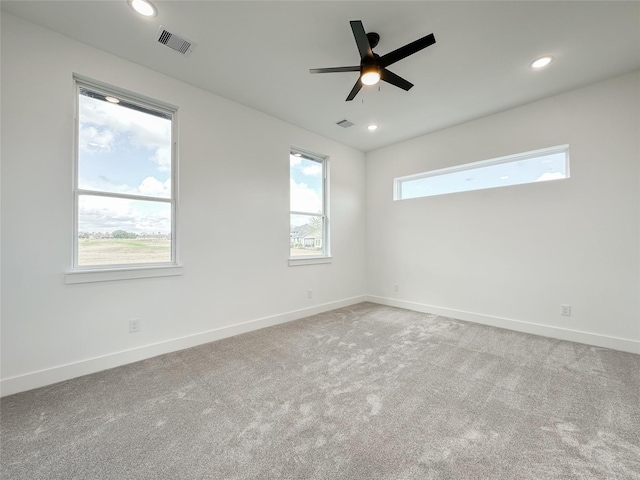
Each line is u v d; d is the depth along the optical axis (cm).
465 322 372
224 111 317
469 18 204
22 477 129
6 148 198
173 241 283
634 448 146
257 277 347
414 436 156
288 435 157
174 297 278
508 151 344
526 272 333
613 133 280
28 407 182
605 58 249
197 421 169
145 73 261
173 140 286
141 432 159
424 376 224
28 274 205
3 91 198
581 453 142
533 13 199
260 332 333
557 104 311
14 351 200
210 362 250
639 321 269
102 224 245
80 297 226
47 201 213
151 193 271
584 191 296
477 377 222
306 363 248
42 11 197
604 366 239
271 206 363
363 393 200
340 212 463
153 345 263
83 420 169
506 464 136
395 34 222
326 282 438
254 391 202
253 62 256
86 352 228
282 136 376
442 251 409
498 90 301
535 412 177
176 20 206
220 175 313
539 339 307
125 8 194
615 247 280
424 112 351
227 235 319
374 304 480
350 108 343
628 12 197
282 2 190
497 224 357
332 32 220
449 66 260
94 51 234
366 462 138
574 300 302
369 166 505
